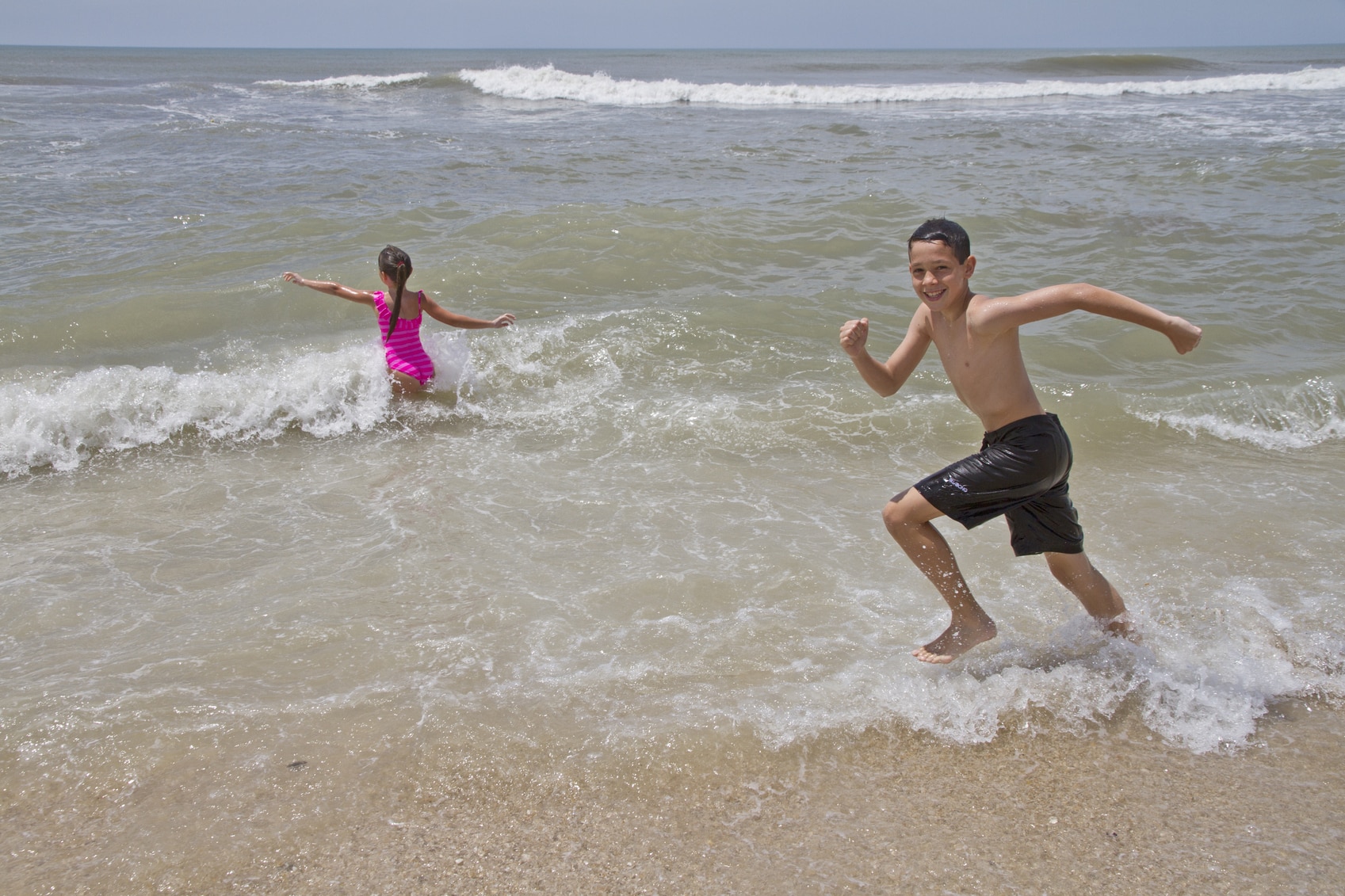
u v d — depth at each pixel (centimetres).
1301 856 256
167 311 736
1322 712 319
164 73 4350
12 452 517
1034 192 1202
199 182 1246
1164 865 253
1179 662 341
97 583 398
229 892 243
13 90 2900
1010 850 258
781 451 540
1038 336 717
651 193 1209
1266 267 879
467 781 283
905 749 299
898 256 936
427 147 1608
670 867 252
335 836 262
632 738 300
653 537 440
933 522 456
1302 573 407
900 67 5138
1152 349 695
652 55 9762
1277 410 588
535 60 7819
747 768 289
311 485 499
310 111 2334
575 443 552
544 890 245
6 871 248
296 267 859
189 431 559
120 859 253
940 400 595
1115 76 4253
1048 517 325
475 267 854
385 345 612
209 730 304
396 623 368
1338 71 3484
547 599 386
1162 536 441
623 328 704
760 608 380
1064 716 314
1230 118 2077
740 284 843
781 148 1627
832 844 260
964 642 329
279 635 358
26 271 838
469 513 465
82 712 310
